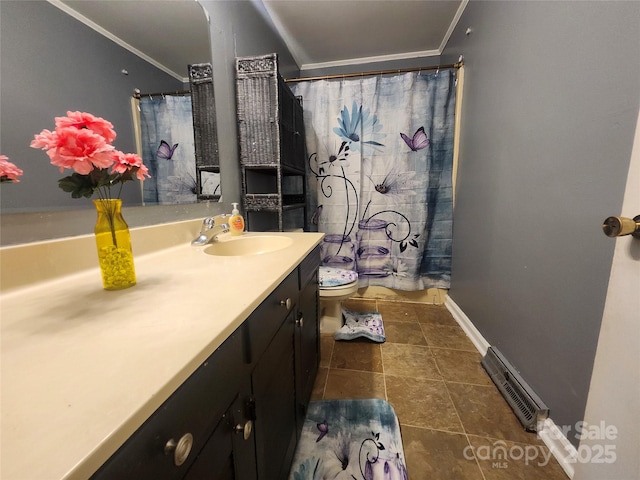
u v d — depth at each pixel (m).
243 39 1.62
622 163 0.76
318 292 1.41
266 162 1.53
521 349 1.24
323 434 1.09
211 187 1.32
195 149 1.20
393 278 2.31
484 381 1.39
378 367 1.52
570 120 0.95
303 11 2.01
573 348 0.93
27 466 0.22
